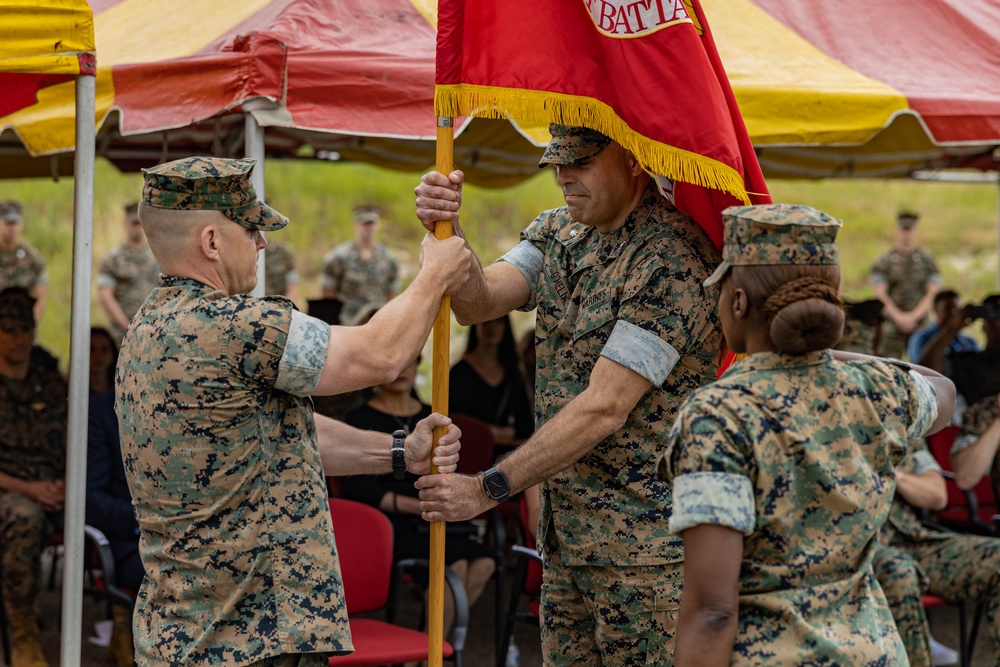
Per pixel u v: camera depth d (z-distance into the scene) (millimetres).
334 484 9273
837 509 3896
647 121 5098
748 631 3818
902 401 4164
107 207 28391
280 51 7105
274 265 19281
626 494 5352
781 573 3832
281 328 4488
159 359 4500
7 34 6348
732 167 5070
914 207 34219
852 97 8125
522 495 8719
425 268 5152
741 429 3811
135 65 7660
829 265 3979
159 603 4590
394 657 7059
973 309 12117
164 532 4547
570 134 5391
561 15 5305
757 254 3971
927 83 8484
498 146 12727
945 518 10680
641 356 5094
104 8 9773
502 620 9828
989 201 34625
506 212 32312
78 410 6684
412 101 7414
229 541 4453
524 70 5289
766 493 3811
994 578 8406
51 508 9789
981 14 9453
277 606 4441
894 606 8094
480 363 11992
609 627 5430
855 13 9125
